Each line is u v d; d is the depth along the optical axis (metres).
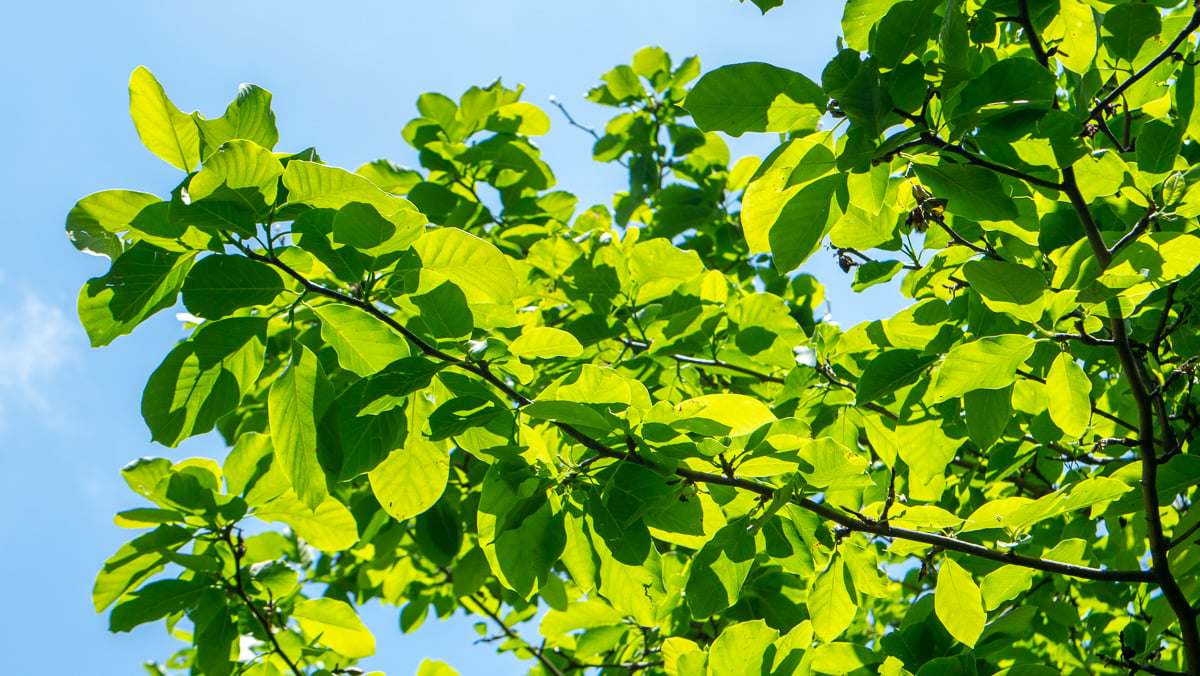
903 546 2.60
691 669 2.83
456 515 4.11
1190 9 3.07
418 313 2.35
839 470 2.24
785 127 2.12
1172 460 2.57
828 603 2.63
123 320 2.06
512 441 2.32
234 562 3.31
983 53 2.68
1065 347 2.27
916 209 2.70
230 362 2.16
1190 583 2.82
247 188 2.02
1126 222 3.02
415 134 4.68
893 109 2.08
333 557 4.97
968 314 2.87
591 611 4.11
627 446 2.25
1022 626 3.01
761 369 3.95
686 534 2.35
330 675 3.46
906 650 2.92
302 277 2.16
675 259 3.64
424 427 2.38
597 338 3.68
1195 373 2.77
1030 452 3.21
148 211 2.01
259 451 3.15
